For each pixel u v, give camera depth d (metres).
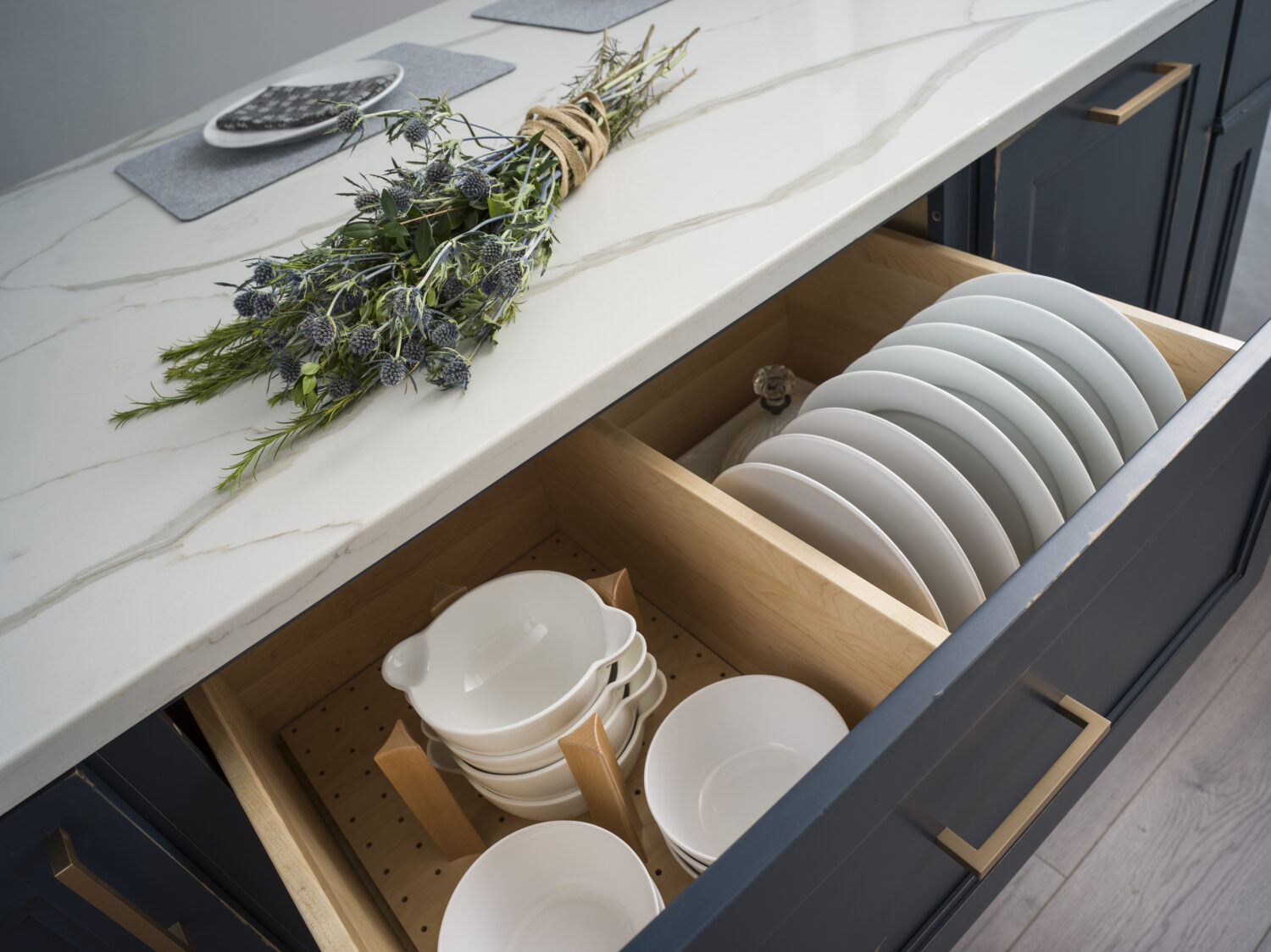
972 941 1.04
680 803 0.73
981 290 0.84
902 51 0.98
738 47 1.08
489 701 0.81
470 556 1.00
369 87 1.14
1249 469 0.74
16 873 0.58
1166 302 1.41
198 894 0.70
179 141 1.30
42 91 2.24
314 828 0.72
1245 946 0.98
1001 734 0.60
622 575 0.77
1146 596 0.71
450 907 0.65
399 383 0.66
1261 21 1.15
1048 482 0.73
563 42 1.22
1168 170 1.20
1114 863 1.07
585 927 0.69
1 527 0.64
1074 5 0.97
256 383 0.74
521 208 0.74
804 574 0.66
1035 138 0.93
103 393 0.77
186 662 0.54
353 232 0.71
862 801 0.46
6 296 0.99
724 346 1.15
